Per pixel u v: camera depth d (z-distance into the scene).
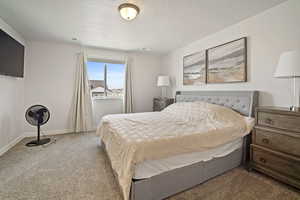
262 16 2.19
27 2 1.94
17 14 2.24
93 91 4.12
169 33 2.96
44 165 2.13
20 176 1.85
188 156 1.58
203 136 1.67
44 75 3.52
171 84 4.33
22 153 2.53
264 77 2.18
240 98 2.41
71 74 3.78
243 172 1.96
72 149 2.74
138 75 4.56
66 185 1.68
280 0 1.91
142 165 1.34
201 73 3.24
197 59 3.34
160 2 1.92
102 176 1.87
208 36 3.08
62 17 2.33
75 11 2.16
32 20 2.43
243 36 2.43
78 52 3.82
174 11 2.14
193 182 1.63
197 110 2.50
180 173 1.54
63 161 2.26
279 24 2.00
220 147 1.83
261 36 2.20
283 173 1.63
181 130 1.77
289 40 1.91
